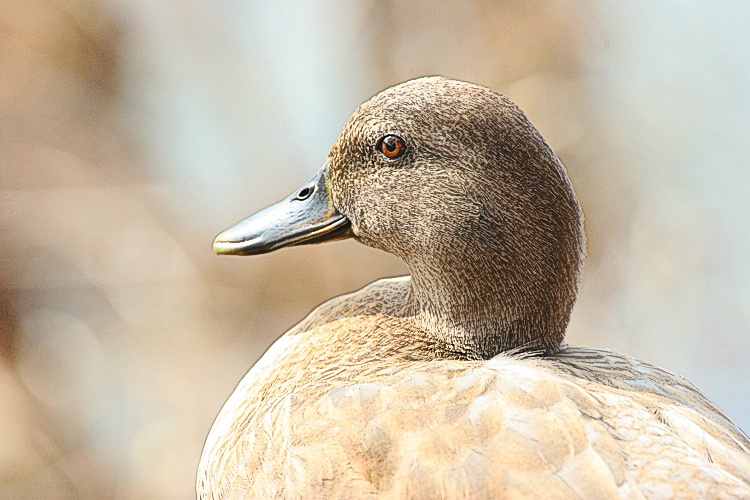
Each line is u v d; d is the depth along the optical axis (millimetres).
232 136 13828
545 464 3975
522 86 12695
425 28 12883
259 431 4660
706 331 12227
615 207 12727
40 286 12391
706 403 4938
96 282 12641
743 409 11648
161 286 12797
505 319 5125
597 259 12586
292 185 13617
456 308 5168
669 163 12945
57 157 13188
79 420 11914
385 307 5395
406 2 12891
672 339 12234
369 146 5262
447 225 5102
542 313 5109
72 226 12758
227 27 14047
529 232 5027
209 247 13117
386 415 4293
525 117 5098
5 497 11211
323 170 5555
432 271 5188
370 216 5336
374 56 13133
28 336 12164
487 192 5035
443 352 5215
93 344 12383
